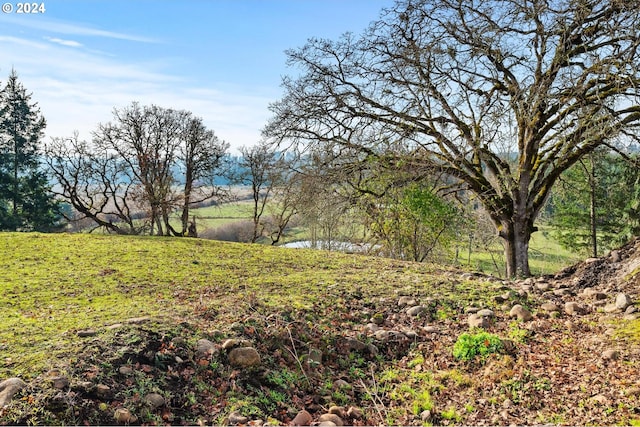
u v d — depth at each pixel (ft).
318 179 53.98
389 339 22.57
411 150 48.49
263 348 19.81
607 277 32.42
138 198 84.33
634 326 22.22
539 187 48.08
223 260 37.58
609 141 46.11
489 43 42.29
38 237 43.70
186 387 16.39
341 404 17.58
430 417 16.69
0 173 110.22
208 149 84.69
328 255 42.27
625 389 16.81
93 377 15.28
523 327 23.72
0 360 15.83
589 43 42.50
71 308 23.39
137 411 14.71
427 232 61.31
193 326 20.03
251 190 90.94
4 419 12.97
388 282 30.58
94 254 37.45
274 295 26.91
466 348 20.72
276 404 16.75
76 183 82.69
